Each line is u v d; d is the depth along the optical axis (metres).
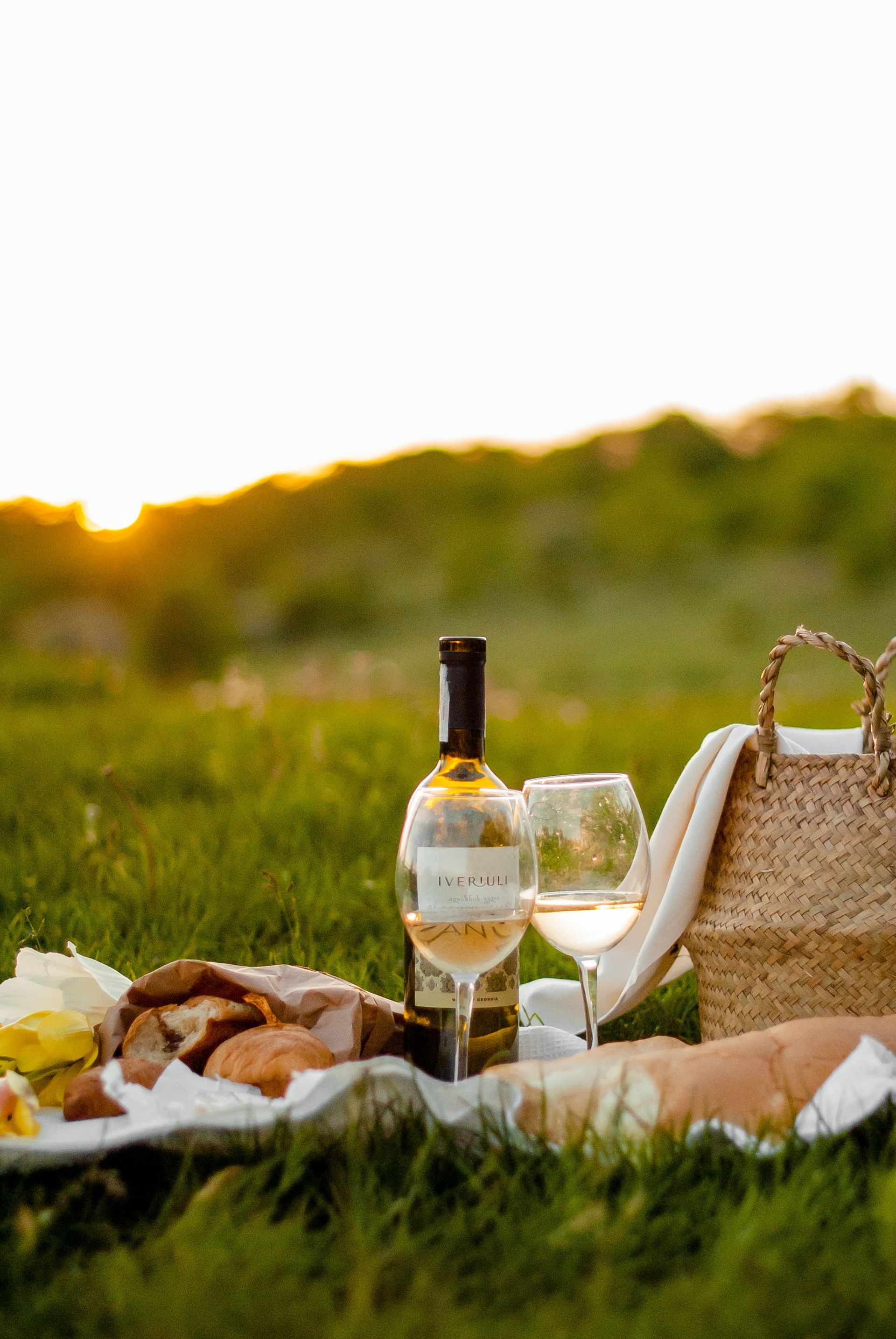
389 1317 1.06
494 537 73.69
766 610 53.03
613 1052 1.56
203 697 7.47
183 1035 1.65
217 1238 1.19
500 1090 1.43
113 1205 1.37
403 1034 1.82
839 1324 1.07
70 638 37.59
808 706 8.48
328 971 2.41
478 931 1.52
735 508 72.25
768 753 1.80
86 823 3.28
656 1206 1.29
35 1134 1.39
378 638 59.62
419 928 1.53
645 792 4.23
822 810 1.74
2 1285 1.17
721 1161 1.38
